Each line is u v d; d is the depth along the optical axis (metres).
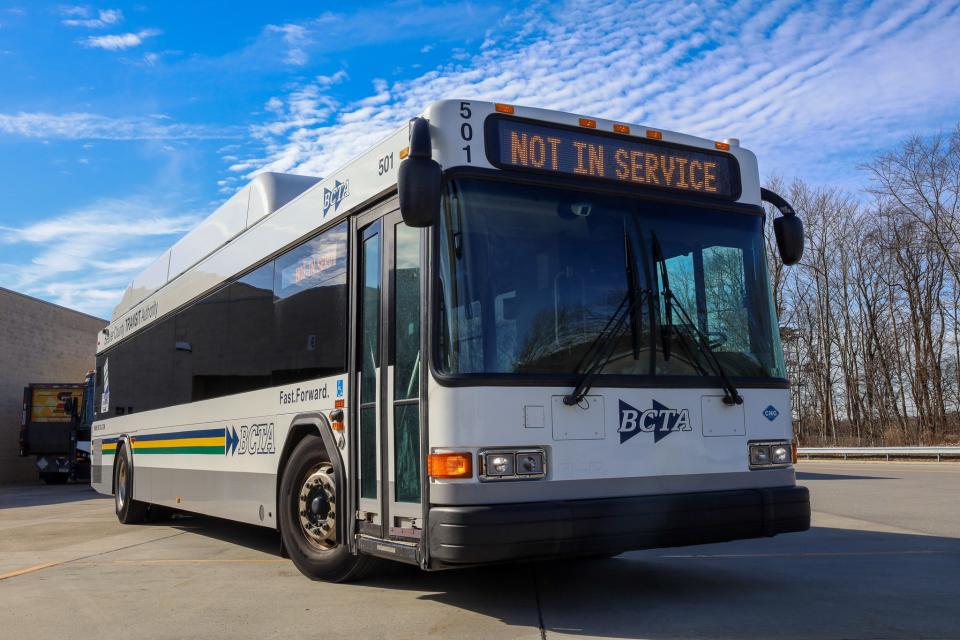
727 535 5.46
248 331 8.16
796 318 50.19
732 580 6.52
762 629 4.88
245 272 8.41
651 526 5.17
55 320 33.38
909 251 44.47
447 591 6.17
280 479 7.21
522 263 5.34
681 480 5.46
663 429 5.46
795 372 50.31
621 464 5.28
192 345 9.65
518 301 5.27
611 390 5.33
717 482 5.60
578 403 5.21
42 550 9.32
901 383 46.81
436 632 4.92
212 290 9.23
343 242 6.55
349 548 6.05
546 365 5.22
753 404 5.85
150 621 5.45
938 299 44.53
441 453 4.98
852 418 48.44
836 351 49.47
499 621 5.18
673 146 6.06
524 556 4.82
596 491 5.17
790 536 9.23
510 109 5.57
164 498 10.27
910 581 6.41
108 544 9.73
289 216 7.59
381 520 5.66
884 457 30.78
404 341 5.55
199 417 9.20
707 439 5.61
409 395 5.43
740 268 6.11
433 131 5.39
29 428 28.53
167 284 10.76
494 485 4.92
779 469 5.89
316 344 6.79
